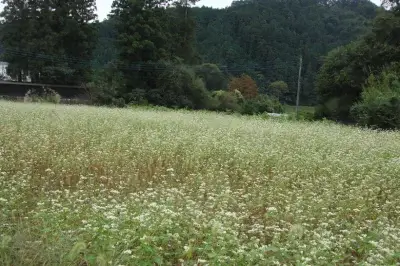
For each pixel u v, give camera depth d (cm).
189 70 3912
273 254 461
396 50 2567
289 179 770
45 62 4166
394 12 2752
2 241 391
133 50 3875
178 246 462
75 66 4356
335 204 653
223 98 3784
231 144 1043
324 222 561
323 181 771
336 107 2714
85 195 617
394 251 452
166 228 473
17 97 3534
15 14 4256
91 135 1073
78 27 4328
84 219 514
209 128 1324
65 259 396
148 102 3706
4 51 4381
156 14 4159
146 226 462
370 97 2158
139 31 3981
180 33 4741
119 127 1215
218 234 464
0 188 614
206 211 565
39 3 4275
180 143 1012
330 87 2775
